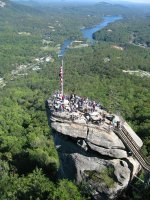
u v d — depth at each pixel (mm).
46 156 97375
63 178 68938
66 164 68625
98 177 63500
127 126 69188
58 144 69562
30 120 170500
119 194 62875
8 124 165750
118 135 63906
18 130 153000
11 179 79750
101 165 64125
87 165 65188
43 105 198375
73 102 73062
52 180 75688
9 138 133875
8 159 103562
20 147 120938
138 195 61688
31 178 74375
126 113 145000
